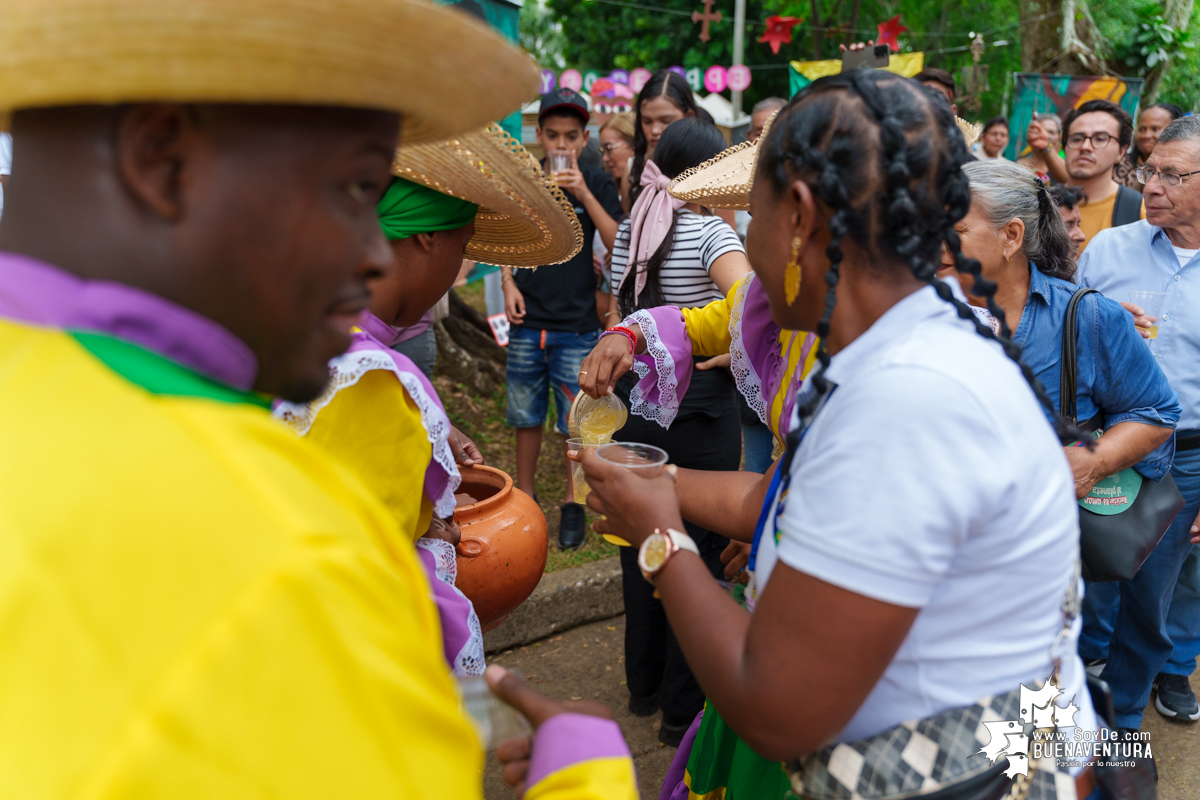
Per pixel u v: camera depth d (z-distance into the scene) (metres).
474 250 1.99
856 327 1.09
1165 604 2.74
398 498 1.27
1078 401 2.21
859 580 0.91
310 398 0.78
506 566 2.03
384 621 0.62
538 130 4.28
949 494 0.90
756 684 0.97
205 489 0.57
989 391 0.95
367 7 0.62
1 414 0.59
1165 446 2.33
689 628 1.08
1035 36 11.92
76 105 0.63
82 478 0.56
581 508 3.99
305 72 0.62
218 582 0.55
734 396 2.81
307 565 0.57
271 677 0.54
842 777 1.06
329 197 0.69
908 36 17.11
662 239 2.88
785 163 1.06
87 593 0.54
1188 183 2.77
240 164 0.64
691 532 2.66
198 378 0.66
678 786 1.62
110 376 0.61
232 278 0.66
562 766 0.85
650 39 19.25
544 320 4.11
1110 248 3.05
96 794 0.51
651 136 3.81
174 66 0.59
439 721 0.64
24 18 0.58
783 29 9.92
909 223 1.01
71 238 0.64
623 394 2.74
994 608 1.00
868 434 0.93
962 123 2.67
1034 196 2.13
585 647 3.41
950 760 1.01
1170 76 13.43
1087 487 2.17
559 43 21.14
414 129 0.90
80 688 0.53
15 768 0.52
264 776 0.54
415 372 1.32
